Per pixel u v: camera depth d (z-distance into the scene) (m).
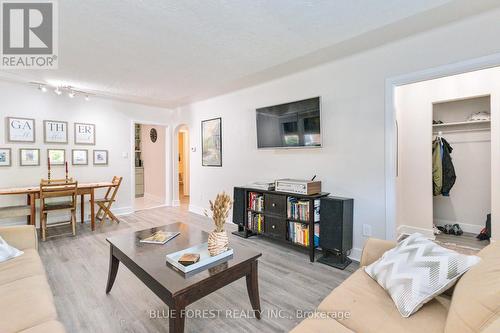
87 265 2.69
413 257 1.34
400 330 1.07
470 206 3.79
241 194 3.69
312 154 3.26
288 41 2.41
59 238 3.57
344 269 2.62
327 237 2.77
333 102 3.03
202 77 3.47
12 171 3.89
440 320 1.13
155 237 2.16
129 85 3.86
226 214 1.82
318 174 3.20
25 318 1.18
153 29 2.16
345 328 1.12
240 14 1.95
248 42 2.43
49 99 4.22
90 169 4.70
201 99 4.89
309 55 2.83
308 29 2.19
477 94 3.19
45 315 1.22
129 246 1.99
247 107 4.09
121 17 1.97
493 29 2.02
